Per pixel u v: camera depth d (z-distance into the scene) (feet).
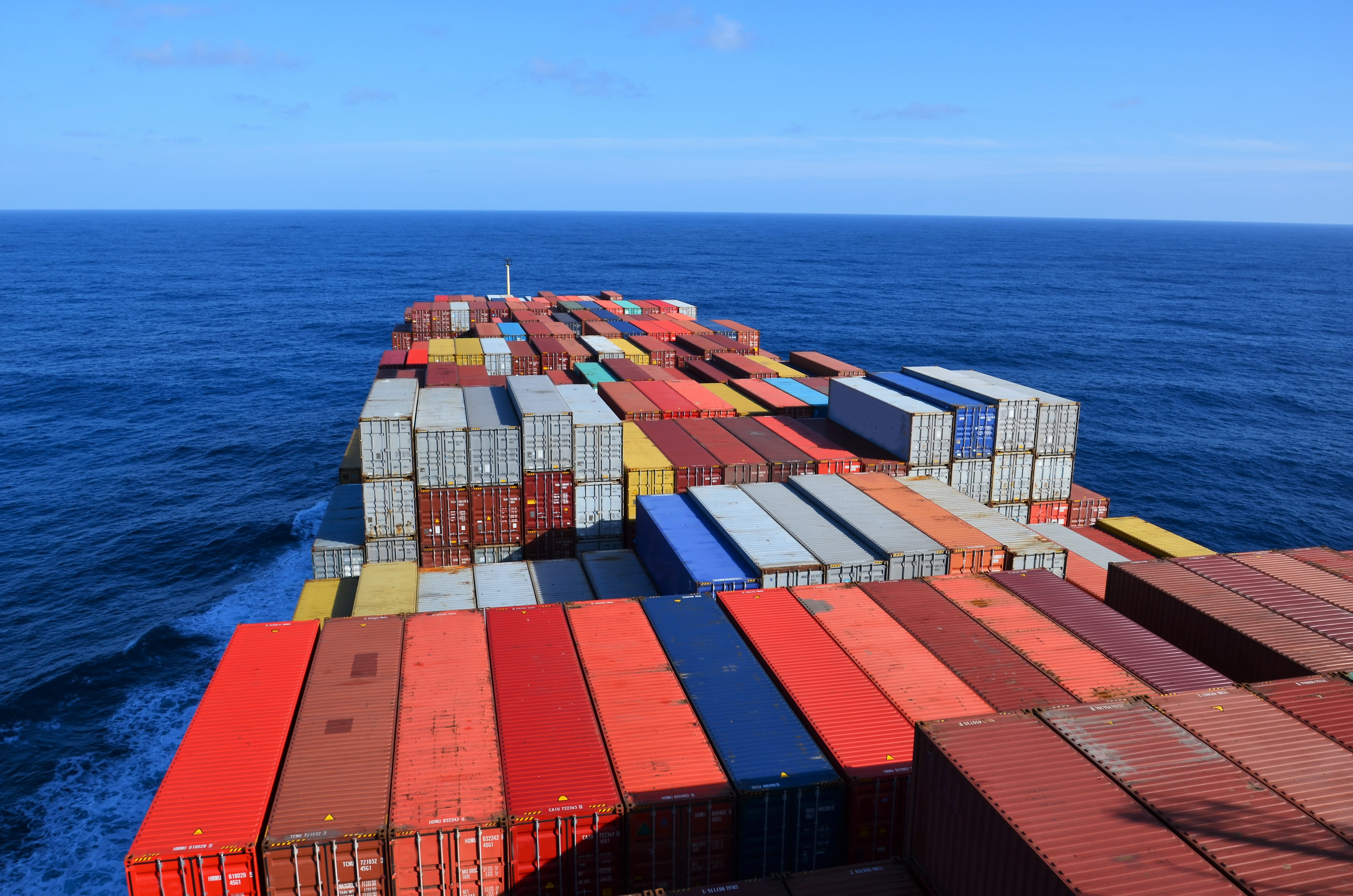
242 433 289.94
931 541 108.88
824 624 90.07
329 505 149.38
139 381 362.33
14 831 106.63
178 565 185.98
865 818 66.23
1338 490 244.83
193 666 145.89
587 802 62.75
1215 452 276.82
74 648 150.20
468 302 342.64
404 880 60.18
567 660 82.69
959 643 86.48
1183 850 47.75
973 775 54.39
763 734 71.20
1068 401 145.38
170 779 64.34
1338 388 369.50
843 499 123.95
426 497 130.82
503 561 135.64
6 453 262.67
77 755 121.70
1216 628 89.86
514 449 131.23
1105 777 54.65
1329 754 58.23
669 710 74.38
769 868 66.13
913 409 143.84
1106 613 93.40
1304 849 48.08
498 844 60.95
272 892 58.65
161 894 57.72
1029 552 108.06
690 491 129.08
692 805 63.21
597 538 138.72
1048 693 77.46
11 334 474.90
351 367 405.39
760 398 184.85
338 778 64.34
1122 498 237.25
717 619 91.25
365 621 90.43
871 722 73.00
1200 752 58.03
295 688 77.25
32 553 190.08
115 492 230.27
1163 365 421.18
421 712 73.41
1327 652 82.38
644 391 192.95
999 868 50.90
